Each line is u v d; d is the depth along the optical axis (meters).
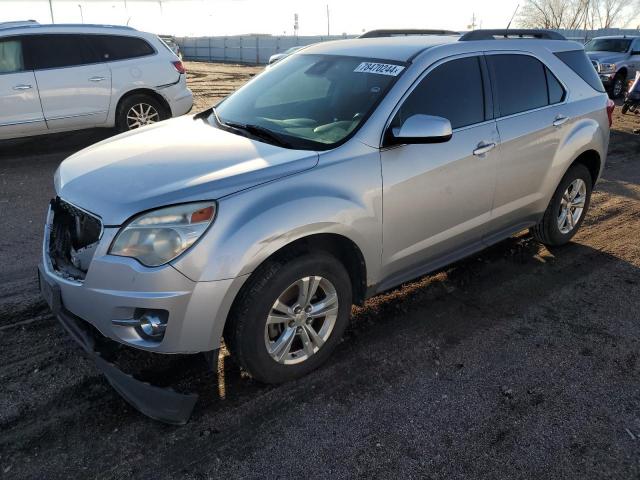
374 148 3.07
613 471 2.49
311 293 2.89
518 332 3.59
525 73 4.14
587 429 2.75
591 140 4.61
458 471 2.46
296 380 3.03
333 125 3.21
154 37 8.56
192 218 2.47
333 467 2.46
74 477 2.35
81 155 3.28
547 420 2.80
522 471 2.48
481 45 3.84
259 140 3.20
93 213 2.59
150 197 2.52
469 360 3.28
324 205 2.77
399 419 2.77
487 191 3.80
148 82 8.32
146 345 2.54
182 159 2.89
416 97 3.34
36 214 5.43
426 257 3.59
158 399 2.58
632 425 2.79
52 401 2.79
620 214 5.97
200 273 2.46
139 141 3.30
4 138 7.42
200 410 2.77
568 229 4.89
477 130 3.65
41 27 7.49
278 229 2.59
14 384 2.89
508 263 4.63
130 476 2.37
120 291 2.46
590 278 4.40
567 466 2.51
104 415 2.71
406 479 2.41
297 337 3.02
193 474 2.39
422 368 3.19
